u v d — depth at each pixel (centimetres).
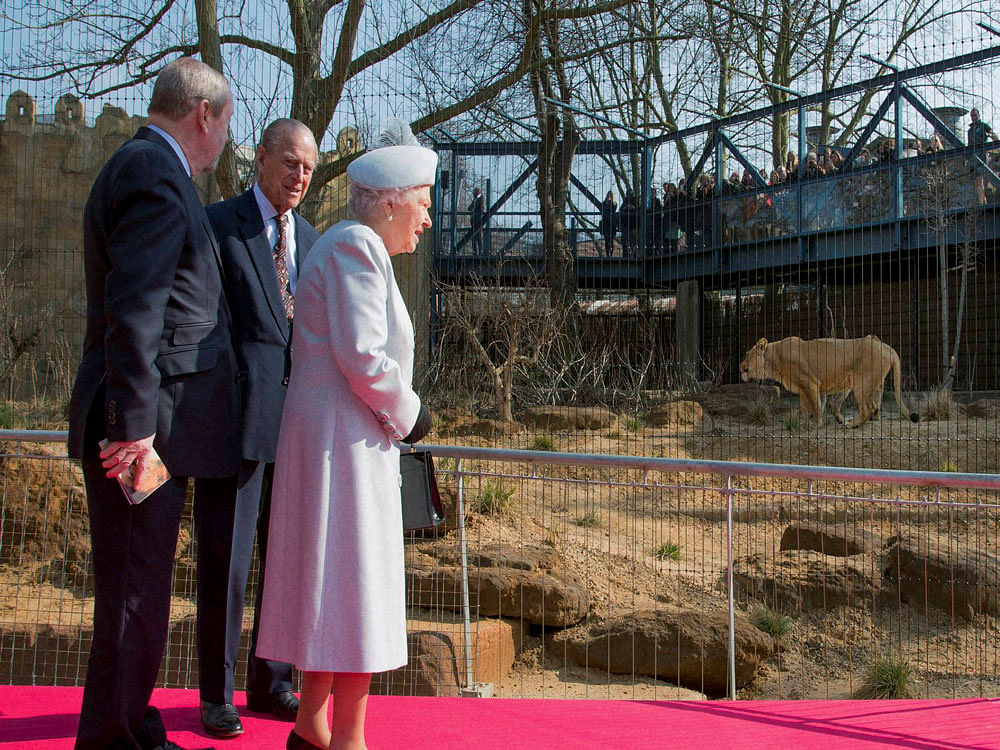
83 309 1187
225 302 289
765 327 1658
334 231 254
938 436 1102
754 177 1706
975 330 1578
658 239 1759
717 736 313
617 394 1345
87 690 258
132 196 251
